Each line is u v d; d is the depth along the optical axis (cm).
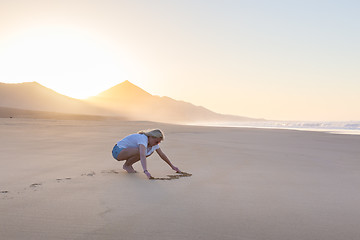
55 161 549
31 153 653
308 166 579
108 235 212
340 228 239
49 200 293
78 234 212
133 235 212
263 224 243
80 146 818
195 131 1909
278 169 532
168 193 334
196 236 214
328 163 630
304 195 346
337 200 327
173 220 246
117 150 449
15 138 1006
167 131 1850
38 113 6594
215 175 456
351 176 482
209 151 782
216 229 229
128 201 297
